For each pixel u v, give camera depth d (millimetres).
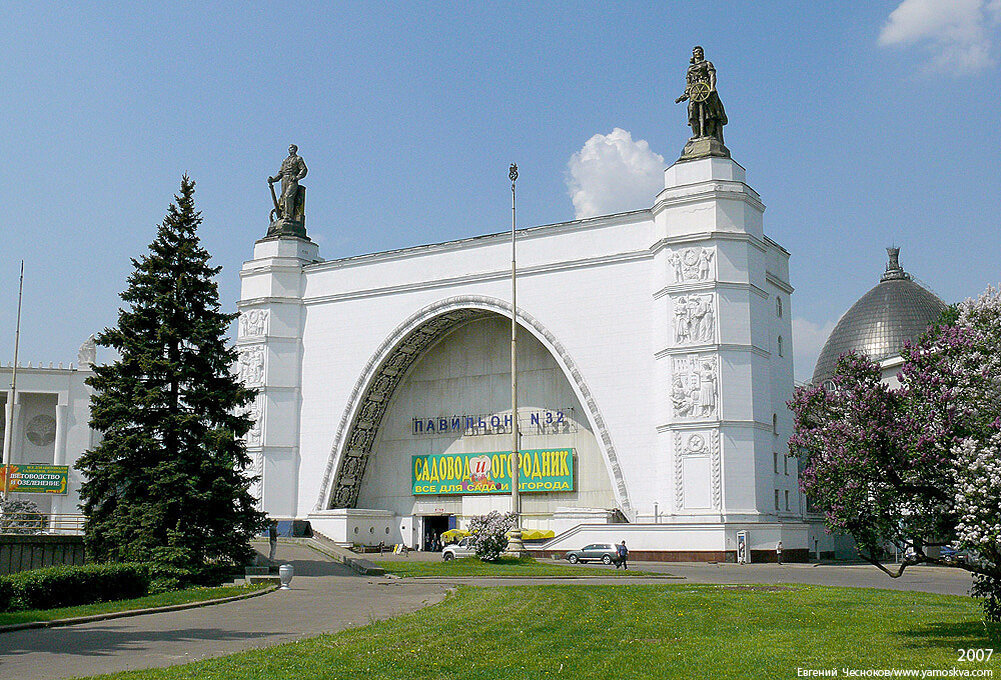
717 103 57750
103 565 28406
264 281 70188
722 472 52094
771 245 59688
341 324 68812
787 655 16078
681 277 54719
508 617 21844
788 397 59469
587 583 34938
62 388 73875
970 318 17812
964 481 15922
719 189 55188
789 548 52344
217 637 19219
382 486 71250
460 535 64062
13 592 25141
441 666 14961
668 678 14070
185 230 38625
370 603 26766
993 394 17000
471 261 64562
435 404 70312
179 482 35094
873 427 16719
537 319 61094
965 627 19078
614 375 58000
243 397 38344
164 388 37125
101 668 15305
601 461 63125
